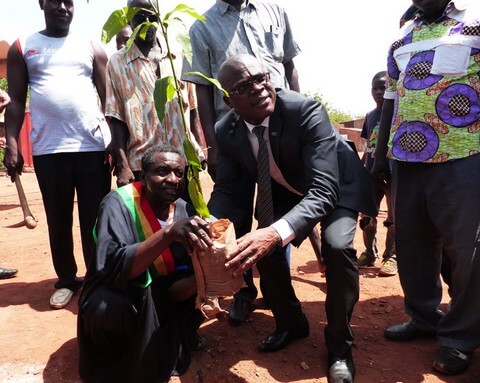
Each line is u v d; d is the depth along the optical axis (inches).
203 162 149.0
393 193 119.7
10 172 145.5
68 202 145.8
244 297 135.3
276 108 104.7
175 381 102.5
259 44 143.1
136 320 94.7
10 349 118.0
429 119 105.6
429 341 122.4
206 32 142.6
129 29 209.2
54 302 142.4
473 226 103.3
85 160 143.1
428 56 105.4
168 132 139.5
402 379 105.8
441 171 106.1
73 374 107.1
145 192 105.1
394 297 153.0
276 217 119.0
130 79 137.3
